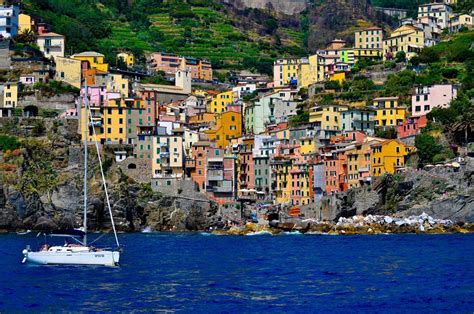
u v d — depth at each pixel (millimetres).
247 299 185625
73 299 186000
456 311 171250
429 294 189750
